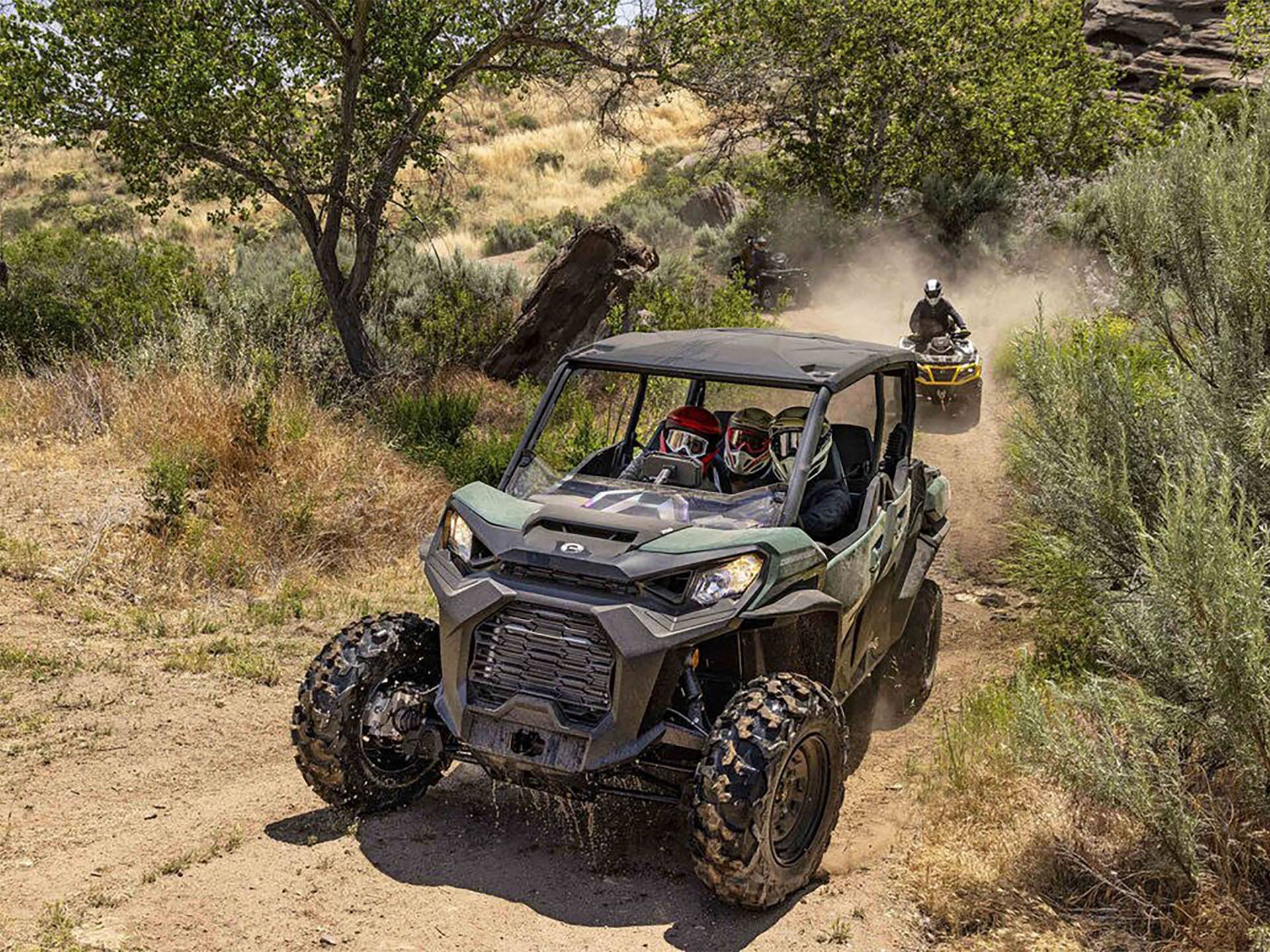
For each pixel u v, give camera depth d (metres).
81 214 41.41
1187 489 5.12
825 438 5.43
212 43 13.90
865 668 5.75
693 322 17.28
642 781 4.64
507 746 4.37
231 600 8.10
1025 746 4.63
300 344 14.37
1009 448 10.83
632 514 4.95
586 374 6.75
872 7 29.05
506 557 4.48
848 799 5.42
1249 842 4.29
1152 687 4.51
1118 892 4.39
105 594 7.66
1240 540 4.04
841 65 29.17
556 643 4.35
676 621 4.26
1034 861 4.61
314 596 8.38
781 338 5.85
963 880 4.50
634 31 15.89
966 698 6.52
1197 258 5.95
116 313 15.34
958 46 30.38
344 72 14.78
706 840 4.03
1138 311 6.50
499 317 17.81
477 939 4.01
